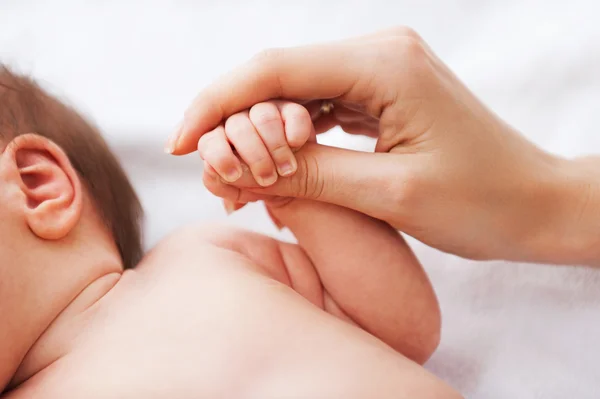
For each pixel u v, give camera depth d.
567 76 0.57
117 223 0.50
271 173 0.44
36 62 0.61
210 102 0.45
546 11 0.59
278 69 0.45
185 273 0.46
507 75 0.57
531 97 0.57
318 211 0.47
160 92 0.60
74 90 0.60
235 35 0.62
